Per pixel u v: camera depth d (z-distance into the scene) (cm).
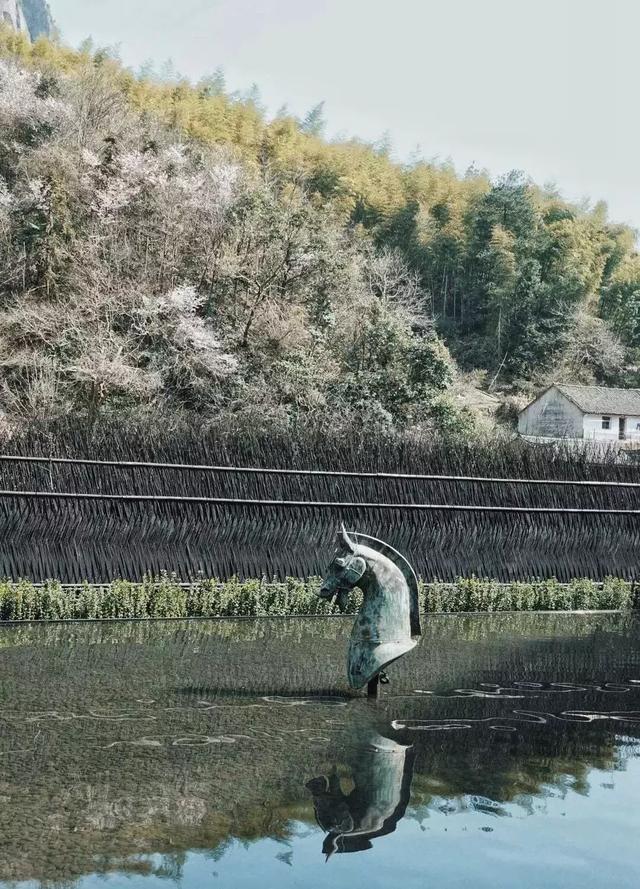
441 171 7894
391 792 559
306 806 529
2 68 3431
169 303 2508
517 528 1455
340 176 6041
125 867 437
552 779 600
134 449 1288
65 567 1221
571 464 1513
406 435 1608
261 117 5841
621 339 7088
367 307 2938
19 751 599
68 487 1237
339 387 2559
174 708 727
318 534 1354
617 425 5325
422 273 6525
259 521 1324
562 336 6366
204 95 5553
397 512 1391
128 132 3219
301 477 1359
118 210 2823
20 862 436
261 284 2766
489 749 659
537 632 1184
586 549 1498
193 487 1301
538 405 5434
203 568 1294
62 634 1032
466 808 540
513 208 7088
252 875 437
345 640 1066
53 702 727
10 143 3117
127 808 511
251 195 2888
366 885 434
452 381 2728
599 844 498
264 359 2612
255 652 972
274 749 632
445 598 1345
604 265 7681
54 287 2627
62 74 3697
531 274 6456
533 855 479
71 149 3039
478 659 990
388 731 692
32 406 2245
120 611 1173
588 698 833
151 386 2372
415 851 475
